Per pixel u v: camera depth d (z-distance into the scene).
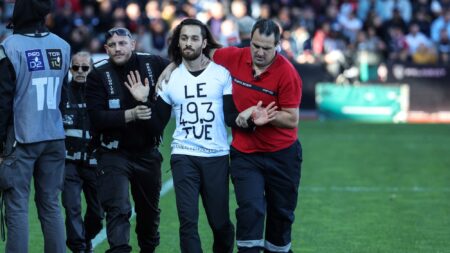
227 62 13.15
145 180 13.73
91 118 13.47
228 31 33.84
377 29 42.44
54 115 12.99
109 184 13.46
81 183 14.95
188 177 13.05
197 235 13.02
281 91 12.80
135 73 13.58
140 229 14.20
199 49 13.03
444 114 37.56
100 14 41.53
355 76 38.16
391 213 19.12
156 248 15.84
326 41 40.72
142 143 13.52
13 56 12.57
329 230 17.44
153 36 40.16
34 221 17.86
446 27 43.06
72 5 43.19
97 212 15.03
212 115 13.10
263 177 13.10
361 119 37.56
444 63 37.59
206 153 13.09
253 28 12.64
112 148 13.51
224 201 13.21
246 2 43.38
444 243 16.36
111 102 13.48
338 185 22.61
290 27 41.75
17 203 12.80
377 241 16.52
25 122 12.71
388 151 28.67
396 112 37.41
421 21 43.03
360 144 30.27
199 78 13.10
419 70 37.56
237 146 13.08
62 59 13.02
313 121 37.03
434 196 21.17
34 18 12.80
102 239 16.44
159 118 13.37
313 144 30.23
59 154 13.11
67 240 14.74
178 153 13.16
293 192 13.20
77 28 39.41
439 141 31.05
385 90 37.47
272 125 12.91
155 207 14.00
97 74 13.51
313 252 15.72
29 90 12.72
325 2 45.44
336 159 26.98
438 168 25.44
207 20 39.06
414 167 25.56
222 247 13.48
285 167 13.07
